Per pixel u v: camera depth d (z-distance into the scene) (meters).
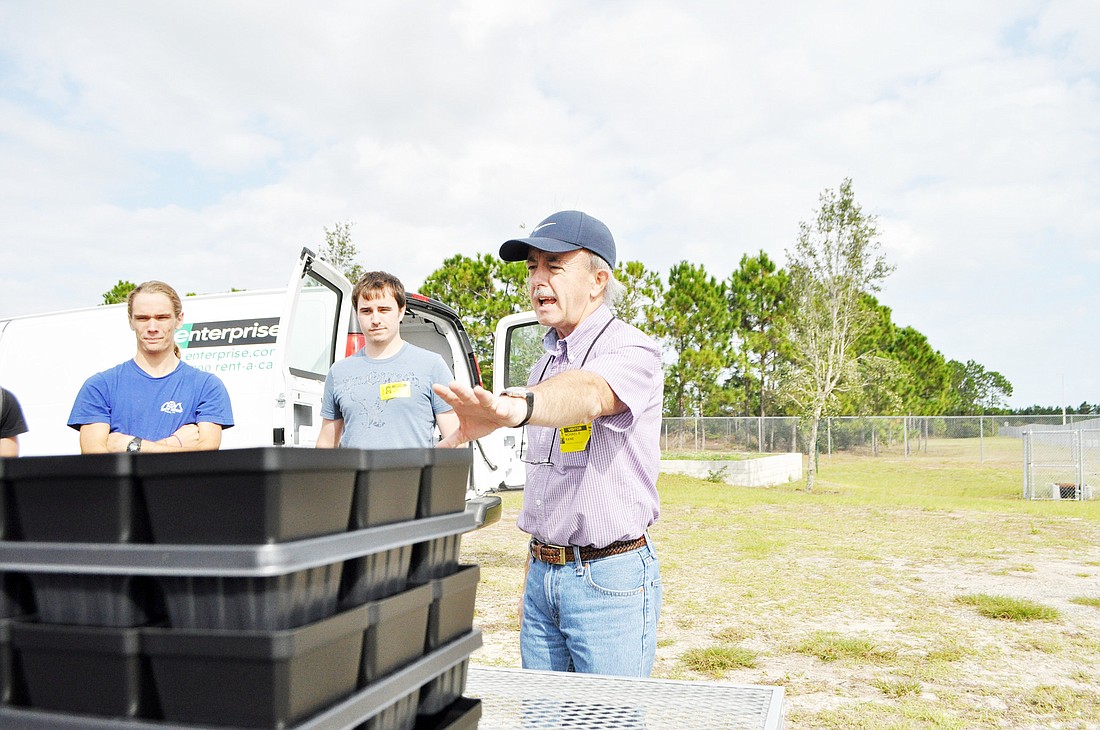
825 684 4.36
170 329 3.23
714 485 21.70
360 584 0.93
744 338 42.75
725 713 1.32
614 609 2.16
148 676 0.82
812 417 23.66
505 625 5.62
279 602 0.80
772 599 6.54
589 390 1.73
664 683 1.50
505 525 11.71
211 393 3.28
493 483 7.72
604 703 1.38
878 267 24.27
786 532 11.27
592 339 2.21
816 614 6.03
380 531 0.94
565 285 2.23
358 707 0.89
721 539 10.37
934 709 3.95
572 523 2.17
